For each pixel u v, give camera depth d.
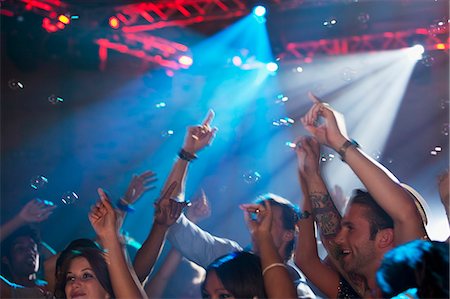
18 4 8.37
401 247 2.46
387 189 3.04
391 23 8.83
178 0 8.53
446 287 2.34
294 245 3.95
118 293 3.16
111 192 9.46
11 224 4.92
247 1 8.31
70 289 3.37
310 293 3.51
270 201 3.85
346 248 3.20
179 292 5.02
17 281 4.97
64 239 8.26
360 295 3.29
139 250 3.96
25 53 8.61
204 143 4.20
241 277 3.12
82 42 9.02
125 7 8.74
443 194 3.32
